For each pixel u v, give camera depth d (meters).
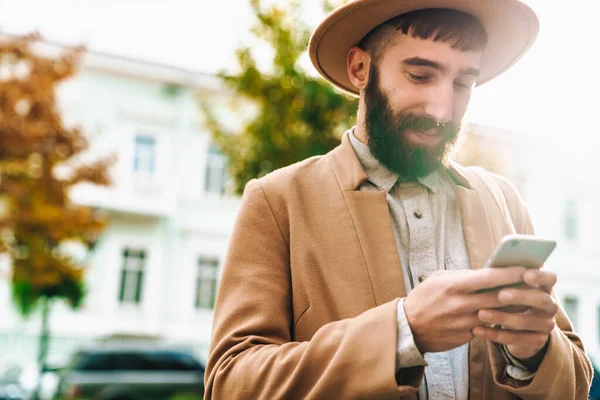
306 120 8.08
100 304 17.39
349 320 1.08
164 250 18.20
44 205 11.32
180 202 18.42
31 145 10.96
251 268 1.29
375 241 1.26
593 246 20.34
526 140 18.58
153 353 11.91
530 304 0.93
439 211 1.36
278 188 1.36
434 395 1.18
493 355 1.17
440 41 1.26
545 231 19.84
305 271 1.26
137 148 18.28
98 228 12.02
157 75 18.31
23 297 16.17
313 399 1.04
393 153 1.31
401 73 1.29
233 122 18.12
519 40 1.48
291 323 1.28
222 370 1.16
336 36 1.47
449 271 1.02
